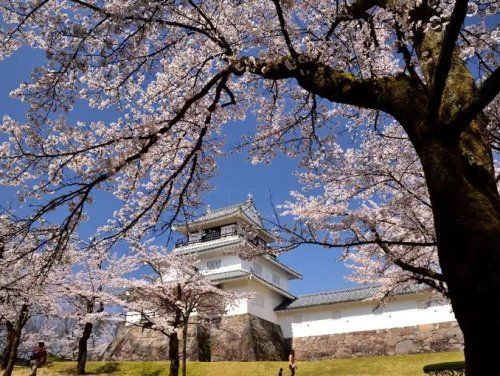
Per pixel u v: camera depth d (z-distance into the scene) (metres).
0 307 12.87
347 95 3.40
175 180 6.44
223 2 5.40
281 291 28.83
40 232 4.95
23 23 4.46
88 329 19.45
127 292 17.05
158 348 25.64
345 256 6.18
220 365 21.14
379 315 25.48
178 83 6.05
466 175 2.53
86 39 4.06
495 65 4.62
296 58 3.68
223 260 27.67
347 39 4.32
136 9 3.65
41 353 16.12
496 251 2.13
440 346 23.03
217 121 6.38
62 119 4.95
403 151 6.68
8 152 4.88
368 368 18.98
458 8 2.18
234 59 4.52
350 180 6.93
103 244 5.33
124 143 5.32
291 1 3.80
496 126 5.32
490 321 2.03
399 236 6.98
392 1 3.72
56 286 13.57
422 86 3.10
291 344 27.61
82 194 4.95
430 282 7.64
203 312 19.98
